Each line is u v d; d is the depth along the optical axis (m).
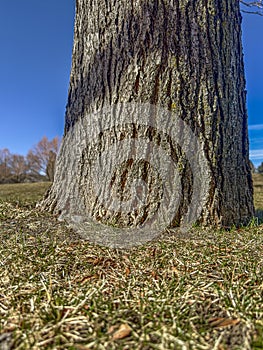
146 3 2.00
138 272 1.30
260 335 0.82
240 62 2.25
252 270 1.27
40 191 6.90
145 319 0.93
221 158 2.02
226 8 2.13
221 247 1.58
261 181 8.13
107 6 2.13
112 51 2.11
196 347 0.79
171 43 1.99
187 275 1.25
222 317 0.93
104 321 0.92
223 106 2.05
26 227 1.99
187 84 1.99
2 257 1.46
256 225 2.09
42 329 0.88
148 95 1.99
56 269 1.32
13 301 1.05
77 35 2.42
